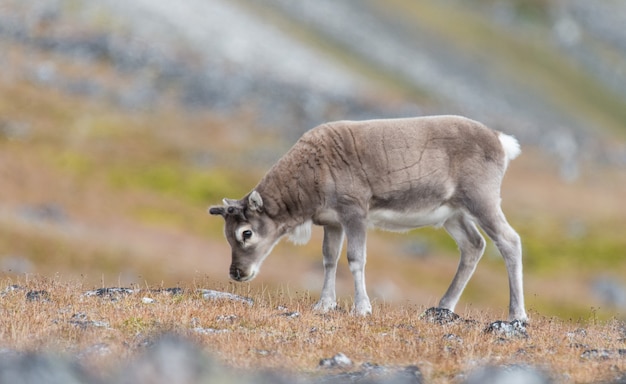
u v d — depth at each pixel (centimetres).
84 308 5638
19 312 5344
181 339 3828
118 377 3634
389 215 6525
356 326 5544
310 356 4634
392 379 4047
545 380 3947
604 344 5356
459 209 6550
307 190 6512
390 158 6412
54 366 3591
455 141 6488
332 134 6519
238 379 3703
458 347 4972
